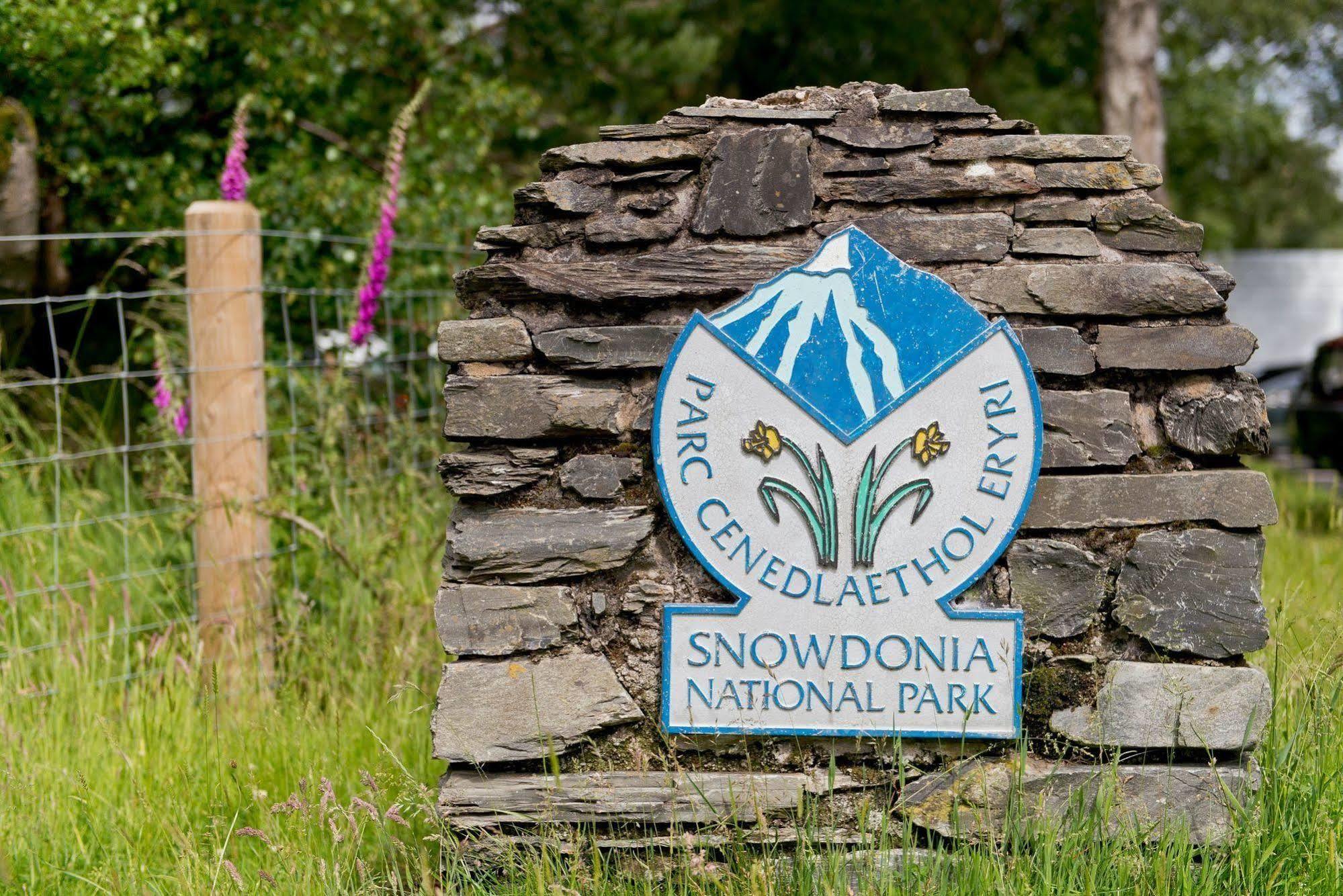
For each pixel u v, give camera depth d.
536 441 2.70
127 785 3.18
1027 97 15.27
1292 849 2.54
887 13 13.47
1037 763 2.67
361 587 4.13
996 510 2.65
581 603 2.68
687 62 10.73
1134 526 2.67
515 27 9.69
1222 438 2.65
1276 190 23.39
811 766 2.69
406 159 6.82
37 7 5.18
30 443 5.15
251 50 6.41
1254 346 2.64
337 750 3.30
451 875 2.59
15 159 5.16
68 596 3.78
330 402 4.77
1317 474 7.48
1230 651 2.66
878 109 2.73
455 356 2.68
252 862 2.89
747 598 2.65
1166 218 2.69
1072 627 2.66
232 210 3.94
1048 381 2.69
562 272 2.68
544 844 2.54
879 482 2.64
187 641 3.85
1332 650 3.16
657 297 2.67
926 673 2.66
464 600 2.67
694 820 2.65
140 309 6.26
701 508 2.65
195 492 3.97
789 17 13.71
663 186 2.72
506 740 2.66
